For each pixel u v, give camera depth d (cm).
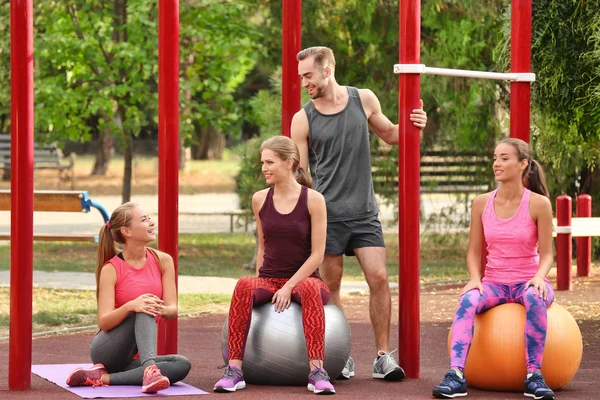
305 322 720
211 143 5053
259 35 1838
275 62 1902
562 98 1131
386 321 787
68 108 1827
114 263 739
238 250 2059
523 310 720
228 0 1958
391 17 1797
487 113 1783
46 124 1838
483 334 720
